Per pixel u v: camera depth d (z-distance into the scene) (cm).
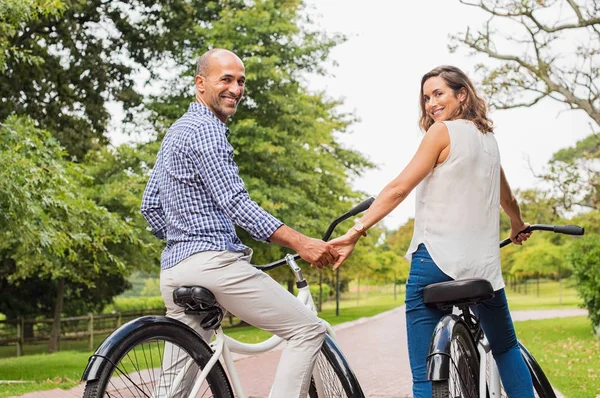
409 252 412
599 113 1889
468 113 419
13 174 1153
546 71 1902
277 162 2469
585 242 1947
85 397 349
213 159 387
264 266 455
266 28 2438
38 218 1229
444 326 374
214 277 389
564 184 1998
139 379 374
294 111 2578
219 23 2494
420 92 436
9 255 2117
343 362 455
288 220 2458
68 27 2355
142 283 9694
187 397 398
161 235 428
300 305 412
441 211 401
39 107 2362
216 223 393
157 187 424
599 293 1828
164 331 385
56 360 1584
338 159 3444
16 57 1281
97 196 2192
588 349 1500
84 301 3366
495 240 410
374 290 9269
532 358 478
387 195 396
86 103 2486
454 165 400
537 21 1895
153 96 2514
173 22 2591
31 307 3225
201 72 412
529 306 4784
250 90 2503
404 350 1609
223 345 406
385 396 928
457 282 380
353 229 397
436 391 353
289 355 411
